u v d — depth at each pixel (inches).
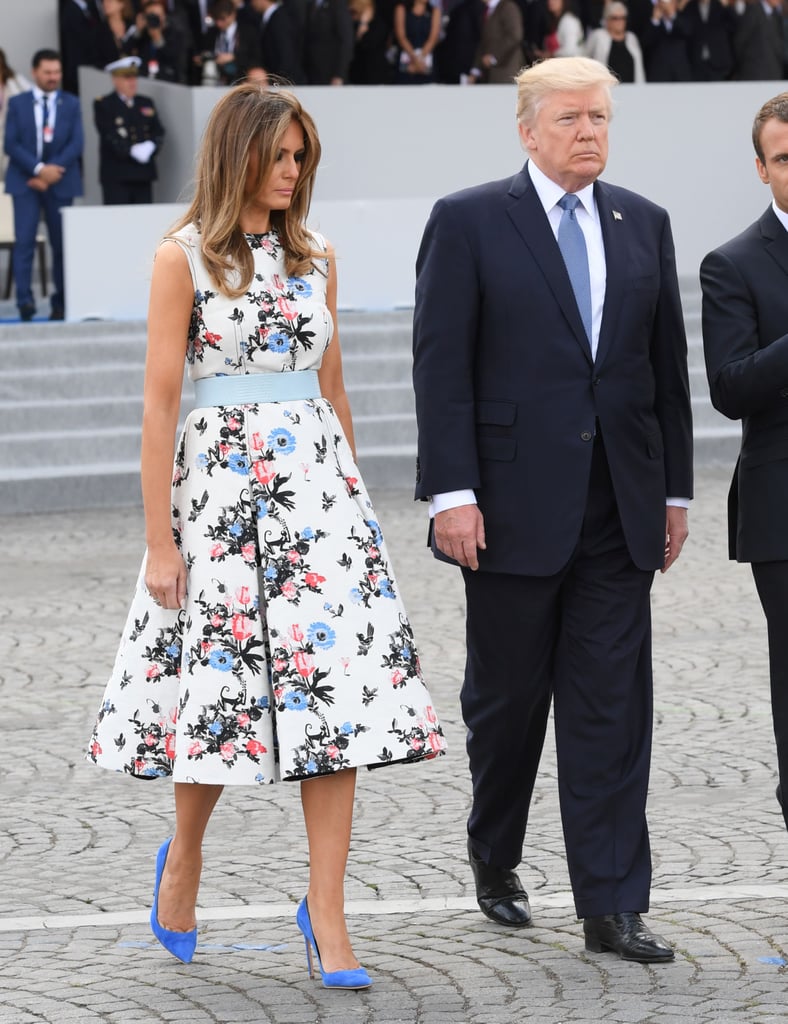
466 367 440.8
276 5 1807.3
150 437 410.3
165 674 417.7
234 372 418.0
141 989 414.3
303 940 451.8
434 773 631.2
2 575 1074.7
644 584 445.4
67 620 931.3
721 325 447.8
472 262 438.9
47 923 468.8
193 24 1822.1
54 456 1444.4
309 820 419.5
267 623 411.2
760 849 526.0
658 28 1884.8
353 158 1823.3
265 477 413.7
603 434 436.5
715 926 450.9
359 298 1659.7
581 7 1915.6
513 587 441.1
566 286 436.8
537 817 569.9
